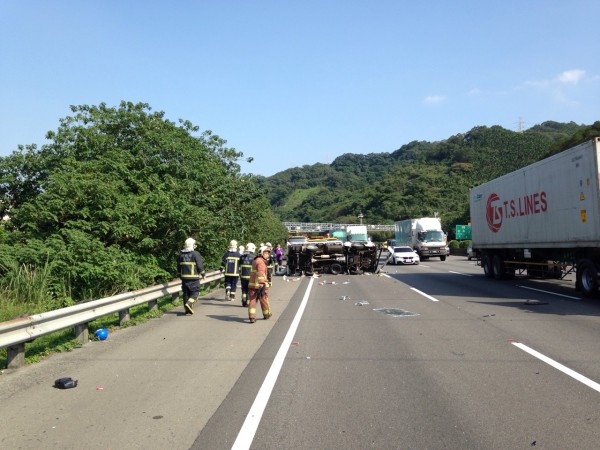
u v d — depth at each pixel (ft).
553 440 15.20
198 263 44.47
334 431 16.28
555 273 63.57
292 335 33.22
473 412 17.76
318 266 94.89
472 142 456.04
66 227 50.21
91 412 18.43
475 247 80.94
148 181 59.77
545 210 56.03
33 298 42.16
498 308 44.09
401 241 168.25
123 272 48.67
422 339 30.96
